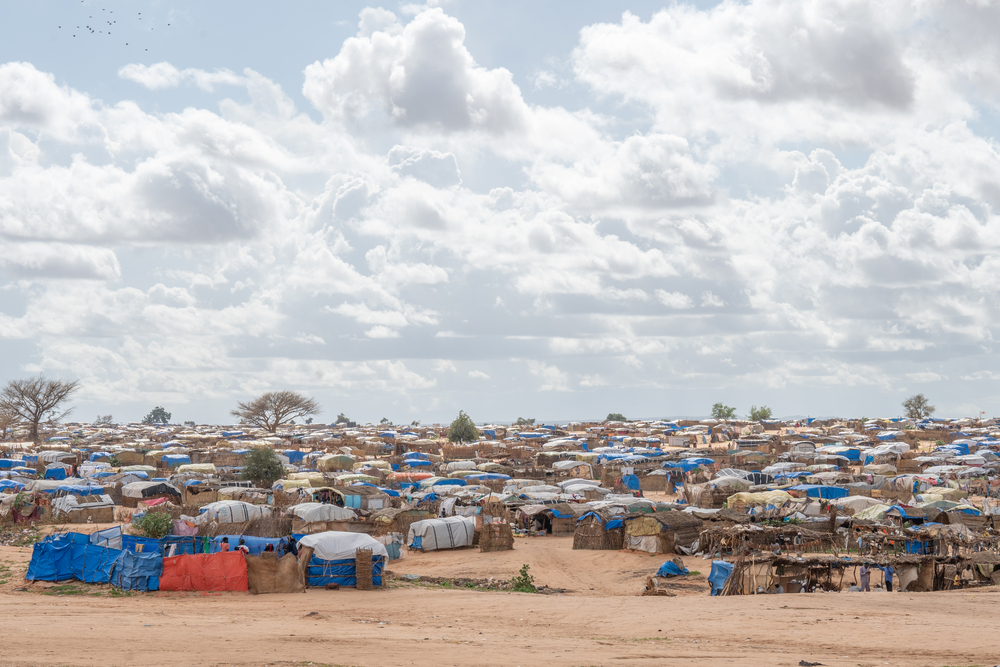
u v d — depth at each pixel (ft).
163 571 128.47
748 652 83.97
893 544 168.86
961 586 136.56
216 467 349.82
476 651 83.46
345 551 137.69
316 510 201.77
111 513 230.68
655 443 526.98
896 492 262.67
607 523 193.26
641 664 75.66
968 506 216.33
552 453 425.28
